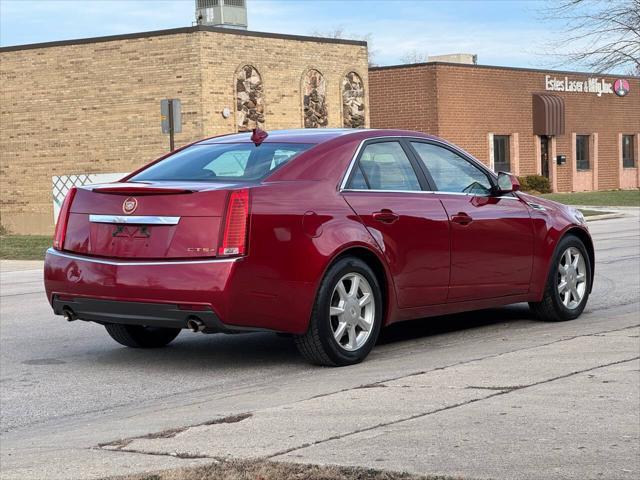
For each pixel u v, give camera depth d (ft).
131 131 97.14
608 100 166.71
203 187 23.49
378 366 24.07
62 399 22.63
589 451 15.44
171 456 16.06
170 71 95.30
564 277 30.58
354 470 14.52
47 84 100.58
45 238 84.69
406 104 138.82
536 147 151.94
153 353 27.89
